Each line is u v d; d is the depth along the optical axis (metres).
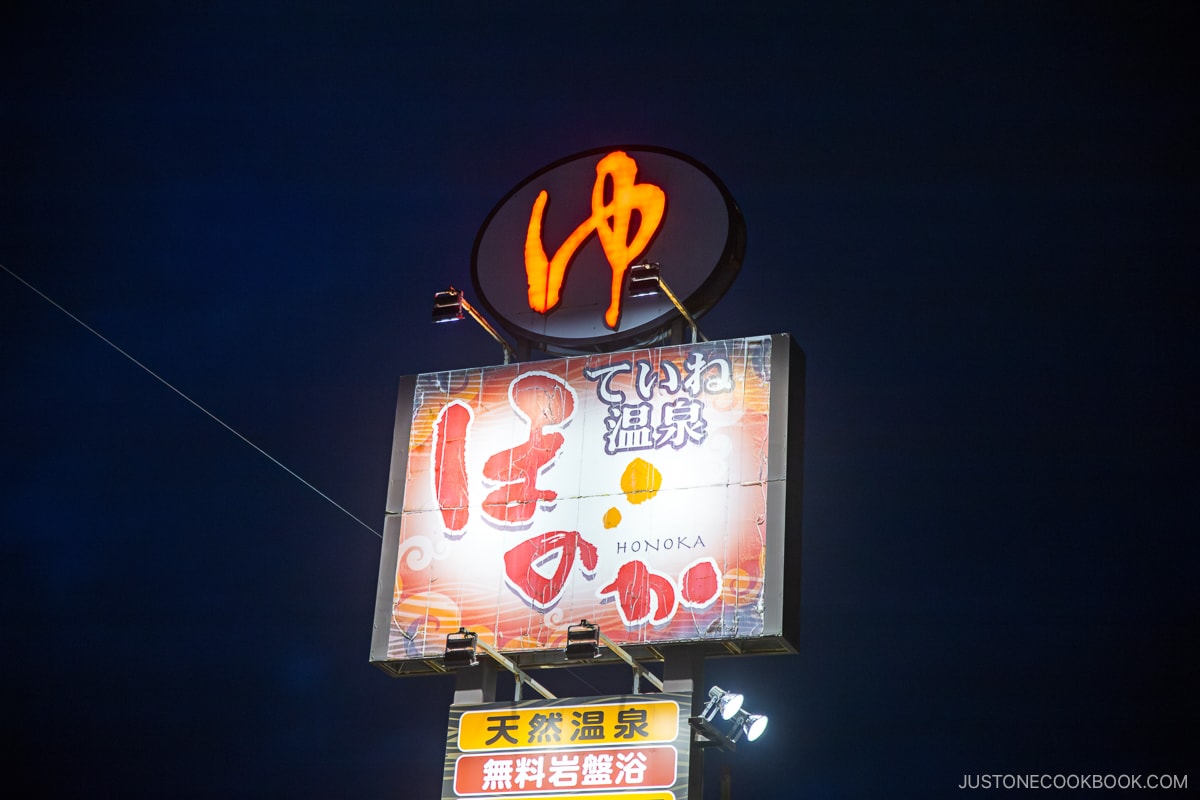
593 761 20.81
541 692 22.12
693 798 20.50
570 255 24.81
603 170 25.36
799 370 23.17
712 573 21.48
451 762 21.41
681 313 23.47
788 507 21.70
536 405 23.67
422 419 24.23
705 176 24.47
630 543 22.11
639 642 21.39
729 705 20.55
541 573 22.39
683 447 22.50
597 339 23.95
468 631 22.22
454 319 24.58
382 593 23.08
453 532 23.17
